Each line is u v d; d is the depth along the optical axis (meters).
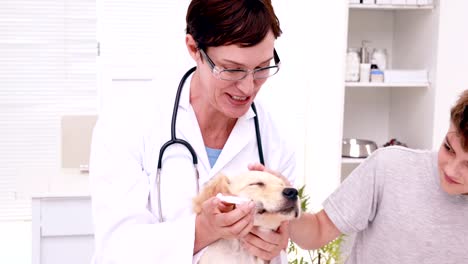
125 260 1.10
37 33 3.89
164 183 1.21
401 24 3.23
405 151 1.27
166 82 1.33
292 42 3.46
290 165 1.39
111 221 1.16
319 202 3.16
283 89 3.50
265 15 1.05
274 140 1.36
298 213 1.10
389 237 1.25
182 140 1.22
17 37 3.88
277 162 1.34
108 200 1.17
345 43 2.86
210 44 1.05
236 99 1.12
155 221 1.21
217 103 1.13
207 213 1.05
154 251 1.10
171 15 3.66
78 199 2.26
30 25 3.88
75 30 3.92
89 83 3.99
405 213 1.23
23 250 3.59
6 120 3.94
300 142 3.49
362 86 3.10
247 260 1.14
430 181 1.22
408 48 3.17
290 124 3.50
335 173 2.97
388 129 3.38
